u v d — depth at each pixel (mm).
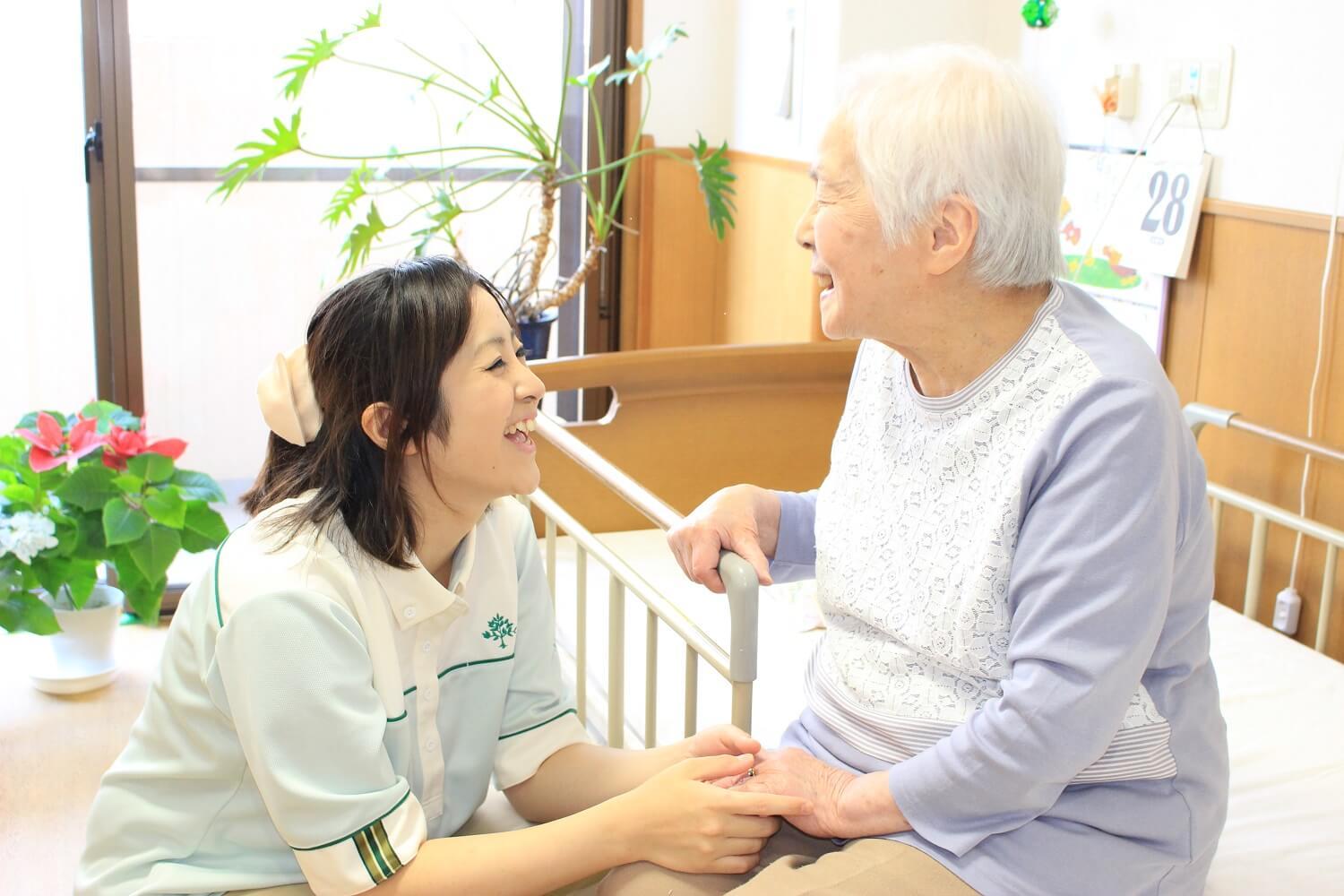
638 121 3287
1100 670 1022
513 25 3131
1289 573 2273
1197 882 1182
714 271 3508
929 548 1173
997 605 1117
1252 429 2117
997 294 1137
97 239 2895
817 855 1226
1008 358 1133
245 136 2969
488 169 3209
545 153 2941
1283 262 2195
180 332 3027
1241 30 2236
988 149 1073
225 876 1198
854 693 1244
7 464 2566
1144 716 1123
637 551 2488
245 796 1210
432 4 3057
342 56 3006
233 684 1129
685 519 1357
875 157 1101
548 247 3254
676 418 2580
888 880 1070
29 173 2961
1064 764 1036
